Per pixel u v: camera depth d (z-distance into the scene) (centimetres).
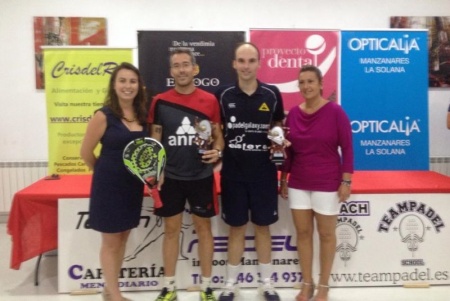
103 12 476
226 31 375
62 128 363
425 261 305
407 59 386
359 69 385
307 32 380
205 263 280
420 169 394
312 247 283
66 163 366
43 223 298
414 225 303
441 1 486
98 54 359
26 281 326
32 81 479
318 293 282
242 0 481
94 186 252
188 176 264
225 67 378
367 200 301
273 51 380
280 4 483
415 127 391
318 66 383
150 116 265
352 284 307
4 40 471
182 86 261
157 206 251
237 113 264
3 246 409
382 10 486
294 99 385
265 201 271
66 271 300
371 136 390
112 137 246
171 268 279
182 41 373
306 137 263
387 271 306
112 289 263
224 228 302
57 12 474
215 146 267
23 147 485
